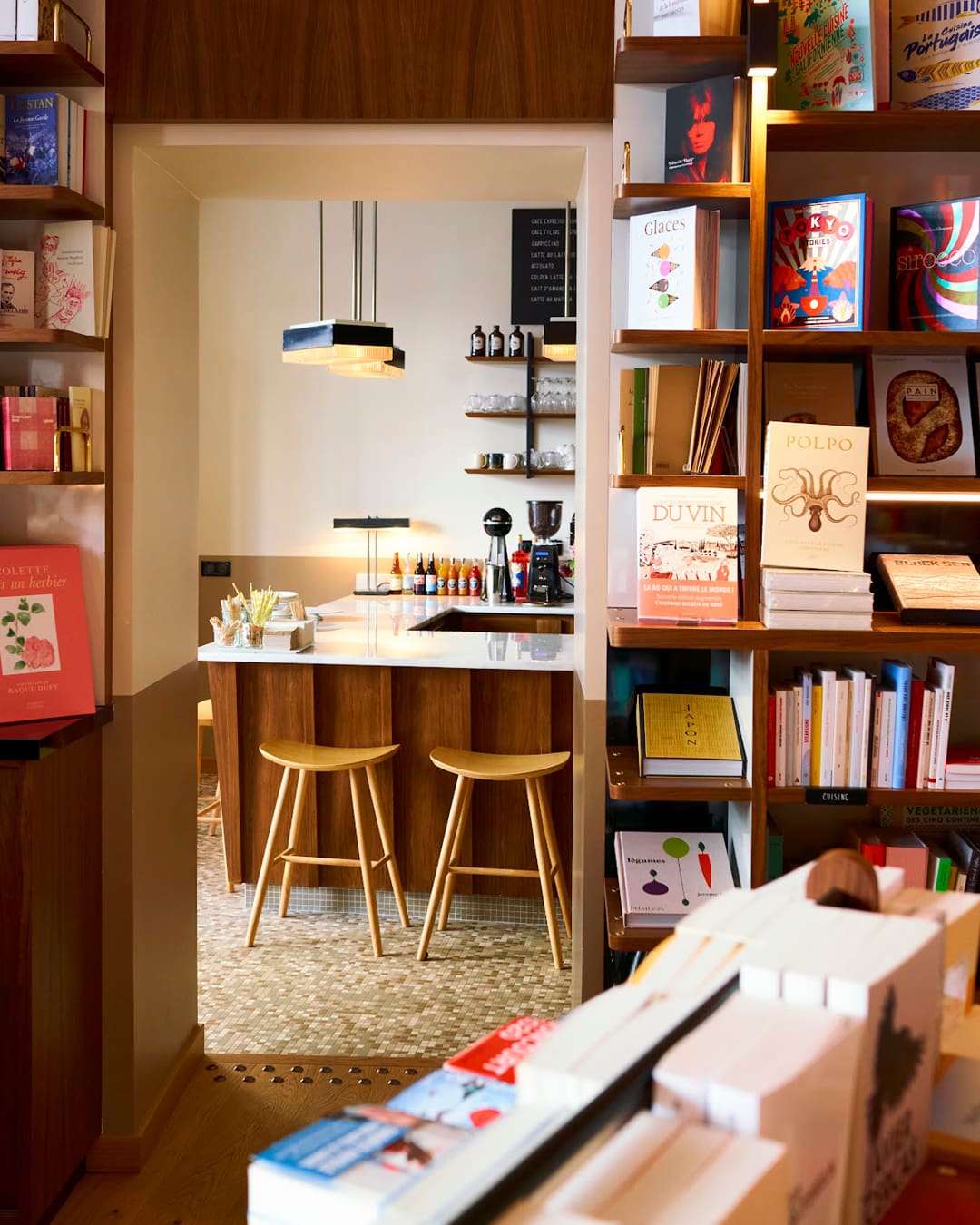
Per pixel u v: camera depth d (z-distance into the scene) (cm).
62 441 265
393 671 467
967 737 304
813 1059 82
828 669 283
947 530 296
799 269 266
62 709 271
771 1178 73
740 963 94
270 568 799
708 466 271
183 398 325
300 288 783
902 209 272
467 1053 109
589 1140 78
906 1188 102
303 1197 76
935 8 265
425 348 784
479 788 471
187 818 334
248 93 276
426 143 280
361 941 456
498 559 762
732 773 273
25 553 270
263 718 475
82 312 269
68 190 255
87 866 278
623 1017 90
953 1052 116
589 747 295
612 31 276
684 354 283
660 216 265
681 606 267
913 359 281
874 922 102
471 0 275
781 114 258
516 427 784
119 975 288
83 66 261
